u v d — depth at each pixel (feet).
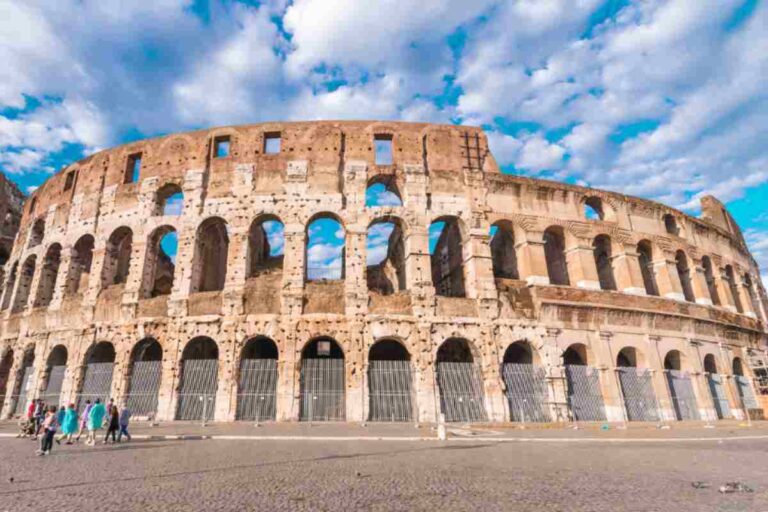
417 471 46.93
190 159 140.26
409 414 113.80
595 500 34.17
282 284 121.90
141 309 125.18
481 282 129.08
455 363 121.29
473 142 145.79
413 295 123.95
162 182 139.44
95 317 128.26
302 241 127.24
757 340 183.11
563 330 131.44
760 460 55.98
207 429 94.79
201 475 44.73
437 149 143.13
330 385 115.34
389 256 171.22
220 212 132.05
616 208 156.35
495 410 117.29
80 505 32.83
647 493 36.63
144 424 105.19
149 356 143.43
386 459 55.62
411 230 131.34
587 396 127.34
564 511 30.96
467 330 123.44
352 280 123.44
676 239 165.27
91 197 146.92
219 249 159.63
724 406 150.61
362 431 90.27
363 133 141.59
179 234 131.13
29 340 138.21
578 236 145.59
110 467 49.88
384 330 119.34
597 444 73.92
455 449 65.67
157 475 44.86
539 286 132.98
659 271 157.99
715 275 178.19
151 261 133.90
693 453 62.64
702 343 152.76
